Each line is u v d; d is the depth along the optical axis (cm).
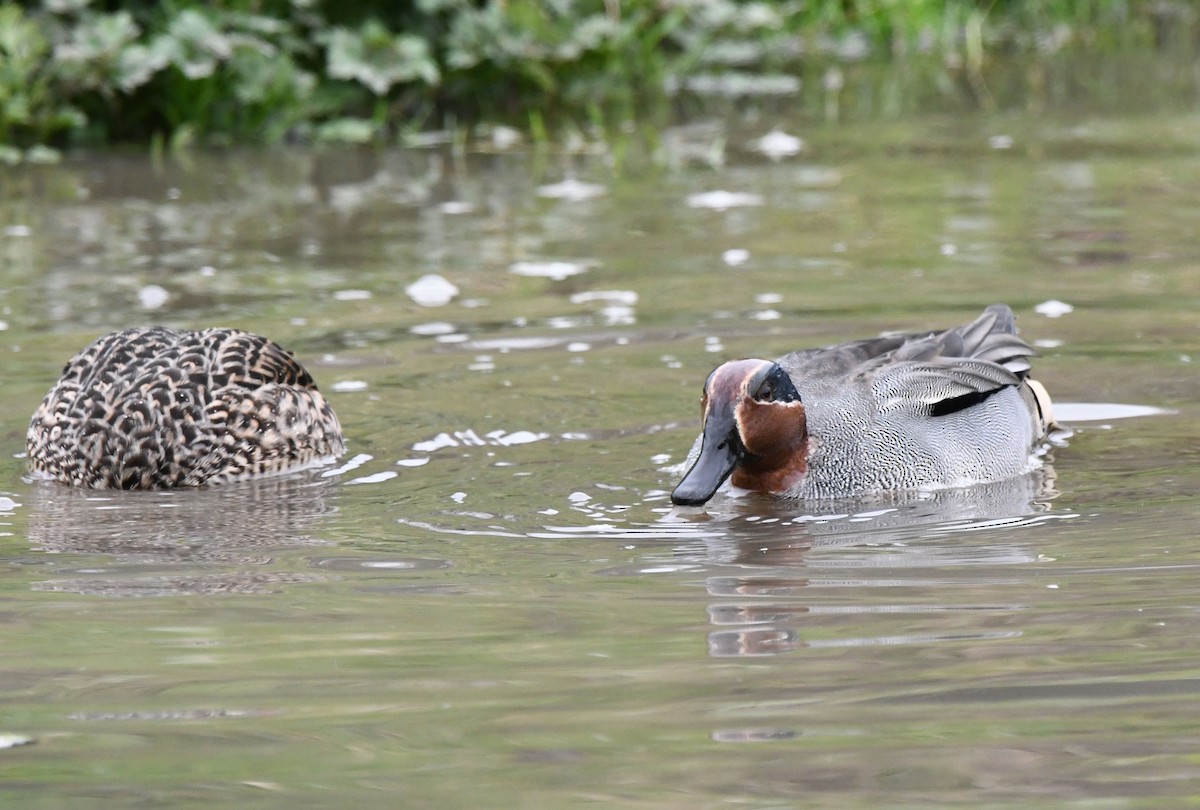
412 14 2552
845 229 1792
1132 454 1127
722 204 1947
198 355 1197
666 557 932
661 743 650
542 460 1135
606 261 1677
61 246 1777
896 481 1078
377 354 1375
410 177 2156
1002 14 3444
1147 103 2608
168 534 1002
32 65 2262
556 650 762
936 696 692
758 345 1370
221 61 2409
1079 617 793
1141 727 655
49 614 831
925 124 2484
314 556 941
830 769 622
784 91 2823
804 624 795
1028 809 585
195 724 679
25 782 627
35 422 1184
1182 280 1531
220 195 2048
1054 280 1545
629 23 2697
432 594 859
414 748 650
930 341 1181
